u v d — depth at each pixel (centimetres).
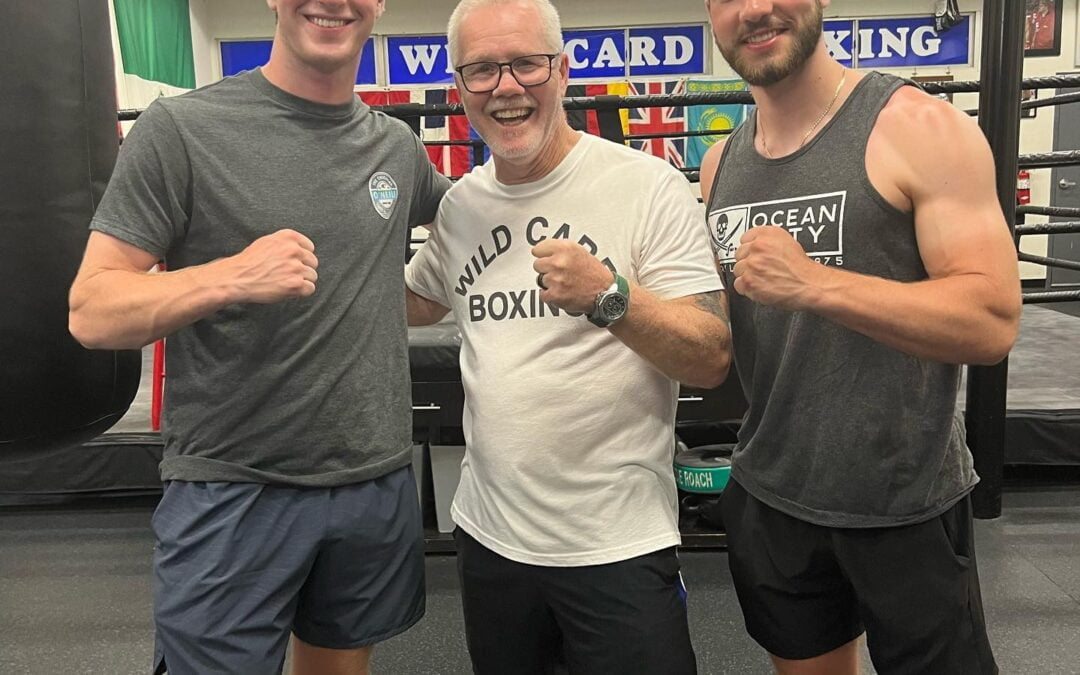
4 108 102
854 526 112
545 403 115
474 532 123
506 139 113
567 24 757
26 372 108
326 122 119
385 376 125
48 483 276
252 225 113
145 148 109
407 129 135
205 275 100
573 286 99
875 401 109
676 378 110
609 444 116
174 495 119
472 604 126
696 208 119
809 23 106
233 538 116
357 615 127
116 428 284
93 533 271
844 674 127
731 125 720
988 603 207
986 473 256
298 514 119
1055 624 196
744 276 99
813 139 110
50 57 106
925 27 732
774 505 120
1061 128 706
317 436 119
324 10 111
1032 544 240
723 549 242
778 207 113
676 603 119
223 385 116
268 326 115
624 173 117
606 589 114
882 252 106
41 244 107
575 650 119
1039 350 380
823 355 111
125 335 101
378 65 764
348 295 119
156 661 120
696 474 238
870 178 105
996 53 230
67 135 109
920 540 112
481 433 119
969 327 96
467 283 125
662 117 723
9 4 101
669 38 755
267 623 118
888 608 113
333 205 118
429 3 756
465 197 127
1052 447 271
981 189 100
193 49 731
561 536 115
